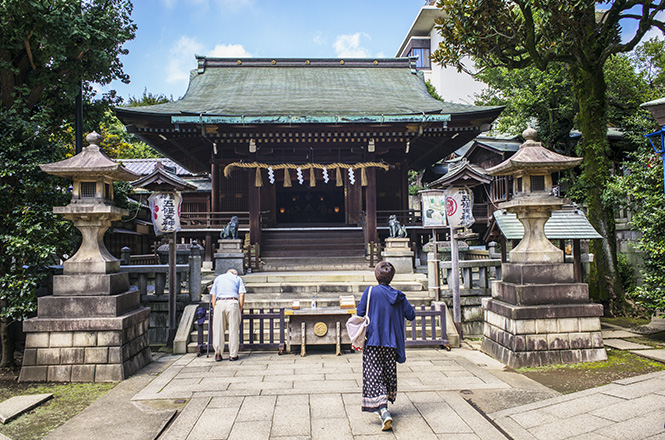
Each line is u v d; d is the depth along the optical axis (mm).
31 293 6297
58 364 5438
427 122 12680
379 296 3857
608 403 4074
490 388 4797
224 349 6938
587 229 7512
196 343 7051
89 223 5812
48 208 6336
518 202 6035
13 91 6773
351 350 6781
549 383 4969
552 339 5824
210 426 3814
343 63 19906
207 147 15062
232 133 12680
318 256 13602
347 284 9422
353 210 16922
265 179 16359
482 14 9641
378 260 12492
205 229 14922
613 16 9570
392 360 3908
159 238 20391
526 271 5988
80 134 7590
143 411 4258
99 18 6750
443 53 10898
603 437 3373
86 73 7094
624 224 12336
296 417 3996
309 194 20438
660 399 4086
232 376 5414
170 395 4684
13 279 5883
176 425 3846
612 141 15305
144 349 6230
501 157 17656
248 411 4164
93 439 3617
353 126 12617
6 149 6145
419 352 6680
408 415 4016
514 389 4750
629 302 9773
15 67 6832
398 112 13352
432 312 6836
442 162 22312
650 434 3363
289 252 13641
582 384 4906
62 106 7871
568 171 15977
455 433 3607
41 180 6410
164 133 12906
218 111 13055
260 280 10148
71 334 5473
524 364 5707
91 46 6711
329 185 20312
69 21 6156
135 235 19297
